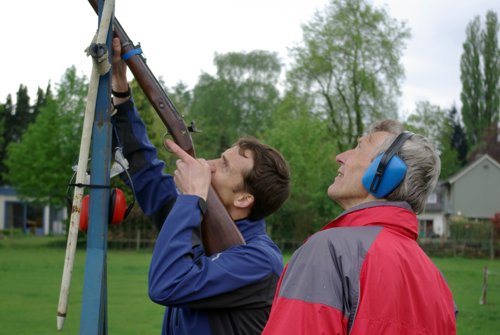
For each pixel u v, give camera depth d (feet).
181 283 8.82
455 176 201.05
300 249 7.52
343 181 8.25
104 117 8.98
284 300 7.16
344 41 147.84
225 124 221.66
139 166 10.91
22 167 131.03
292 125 128.57
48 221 194.39
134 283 60.75
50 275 66.90
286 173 10.34
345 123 150.41
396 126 8.36
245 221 10.25
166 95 10.36
